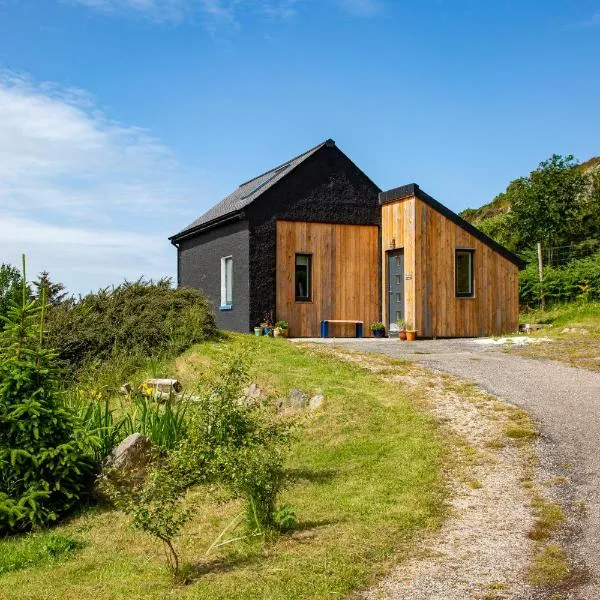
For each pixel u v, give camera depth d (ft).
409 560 18.17
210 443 23.91
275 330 60.44
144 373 46.98
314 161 64.28
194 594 16.48
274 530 20.66
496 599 15.80
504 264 64.75
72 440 25.62
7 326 25.76
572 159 86.17
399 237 63.52
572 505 21.70
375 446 28.89
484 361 43.65
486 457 26.48
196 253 75.31
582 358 44.11
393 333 64.49
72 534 22.76
